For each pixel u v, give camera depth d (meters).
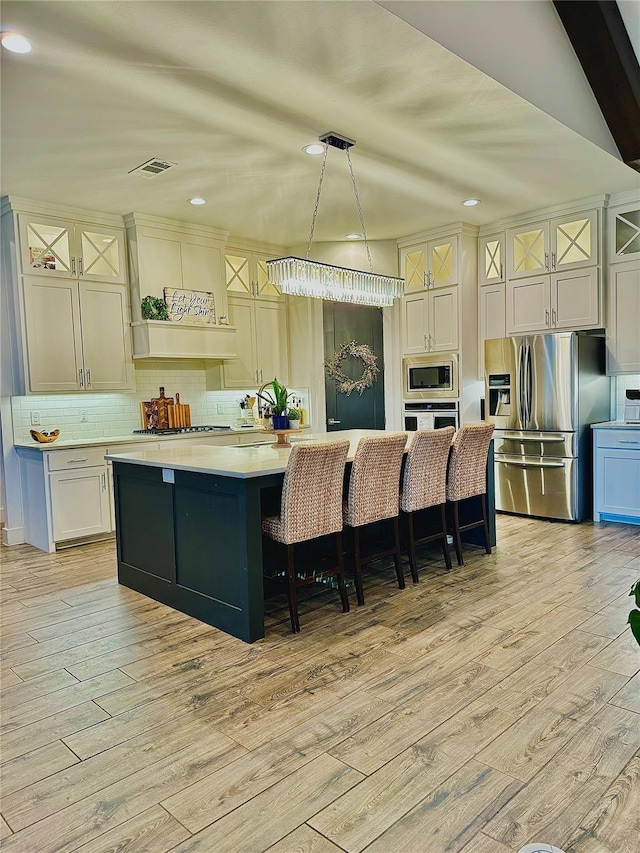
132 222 5.18
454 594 3.51
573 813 1.71
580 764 1.92
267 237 6.16
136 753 2.05
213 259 5.73
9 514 5.00
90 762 2.02
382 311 6.62
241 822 1.71
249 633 2.91
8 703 2.42
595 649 2.75
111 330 5.18
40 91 2.97
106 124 3.37
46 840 1.67
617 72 3.70
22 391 4.75
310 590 3.64
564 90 3.54
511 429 5.48
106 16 2.38
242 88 3.00
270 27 2.48
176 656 2.80
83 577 4.08
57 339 4.86
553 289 5.45
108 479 5.00
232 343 5.85
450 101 3.20
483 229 5.96
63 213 4.86
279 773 1.92
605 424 5.11
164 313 5.31
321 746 2.06
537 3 3.28
